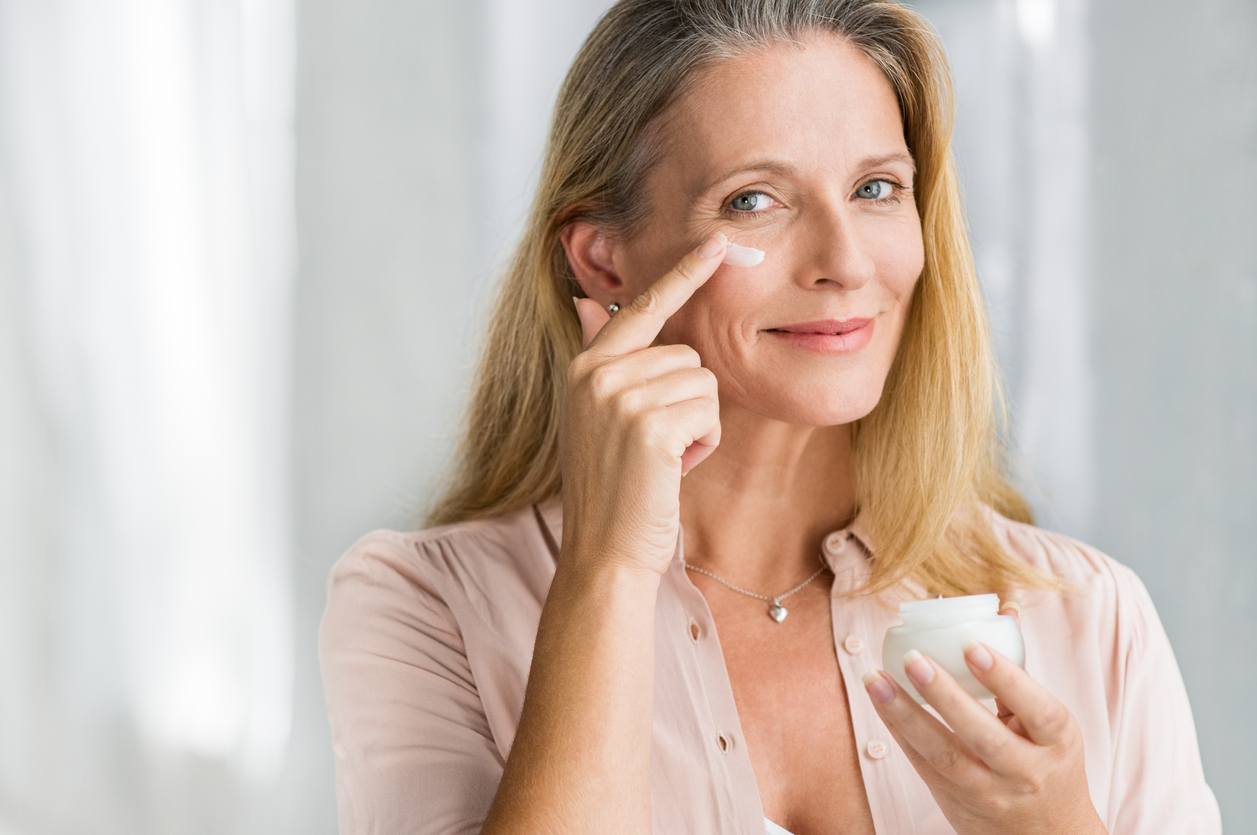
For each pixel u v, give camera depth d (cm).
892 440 116
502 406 129
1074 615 116
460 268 272
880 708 82
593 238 117
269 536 283
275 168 280
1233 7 207
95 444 290
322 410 277
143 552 289
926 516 113
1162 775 113
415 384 271
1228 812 209
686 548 117
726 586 115
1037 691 78
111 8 285
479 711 109
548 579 115
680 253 106
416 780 104
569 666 88
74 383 290
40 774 292
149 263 287
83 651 291
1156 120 215
